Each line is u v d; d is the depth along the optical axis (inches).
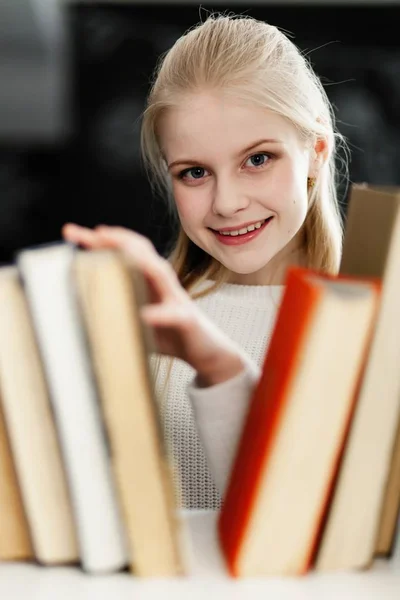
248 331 45.8
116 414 16.1
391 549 18.4
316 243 44.7
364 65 86.0
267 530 16.9
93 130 91.7
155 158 44.7
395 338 16.5
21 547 18.2
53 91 91.0
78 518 16.9
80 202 93.2
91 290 15.5
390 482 17.8
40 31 88.1
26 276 15.7
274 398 16.6
